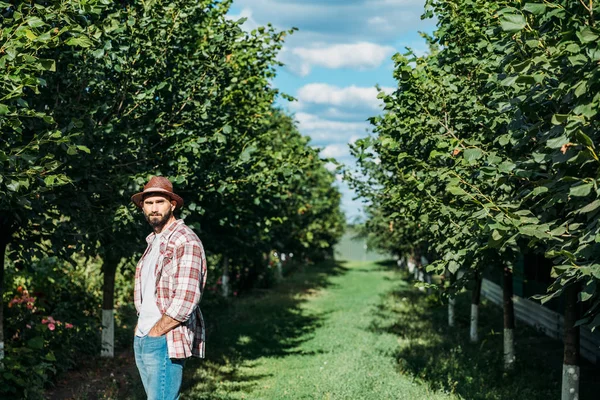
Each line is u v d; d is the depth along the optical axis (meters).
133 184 8.14
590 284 4.89
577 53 4.43
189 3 9.05
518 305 20.39
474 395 9.57
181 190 10.13
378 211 20.06
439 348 14.02
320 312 22.53
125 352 13.30
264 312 22.02
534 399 9.60
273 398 9.62
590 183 4.37
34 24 5.29
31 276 12.31
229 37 10.01
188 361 12.24
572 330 8.55
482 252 7.24
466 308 21.83
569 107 5.35
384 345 14.54
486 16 7.35
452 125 8.04
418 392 9.62
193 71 9.76
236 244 14.09
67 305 12.48
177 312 4.68
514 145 5.95
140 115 8.60
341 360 12.62
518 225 5.11
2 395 7.75
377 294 28.83
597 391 11.02
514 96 5.74
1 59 5.15
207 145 9.62
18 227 8.31
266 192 11.23
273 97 11.62
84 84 7.66
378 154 10.04
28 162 5.86
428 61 8.83
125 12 8.23
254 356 13.88
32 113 5.39
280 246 22.45
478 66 7.93
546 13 4.68
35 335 9.86
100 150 8.09
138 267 5.10
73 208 8.04
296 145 10.86
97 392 9.70
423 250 21.47
